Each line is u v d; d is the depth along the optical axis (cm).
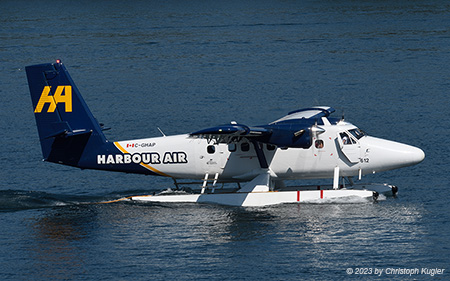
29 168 13138
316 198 10538
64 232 9612
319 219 9781
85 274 8275
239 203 10569
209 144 10688
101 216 10231
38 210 10594
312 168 10625
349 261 8425
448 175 11812
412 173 12062
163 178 12450
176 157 10788
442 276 8000
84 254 8838
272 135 10038
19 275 8294
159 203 10812
